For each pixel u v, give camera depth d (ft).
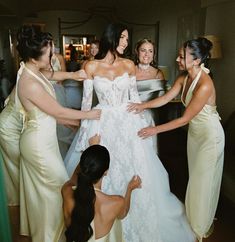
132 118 7.54
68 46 30.35
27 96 6.07
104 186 7.14
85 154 4.86
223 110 13.58
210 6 14.39
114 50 7.18
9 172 8.84
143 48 8.79
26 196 6.99
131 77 7.63
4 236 6.06
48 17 30.63
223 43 13.29
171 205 7.88
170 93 7.66
